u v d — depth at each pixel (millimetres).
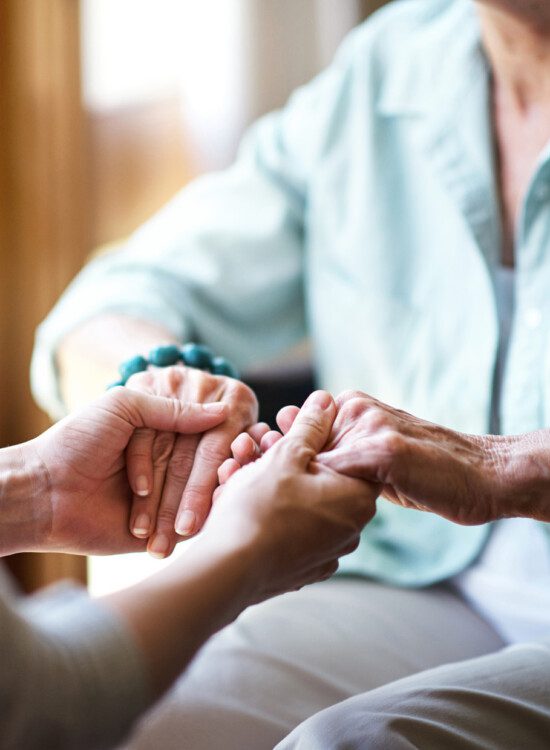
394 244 1206
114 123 1837
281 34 1685
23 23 1787
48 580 1812
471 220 1159
